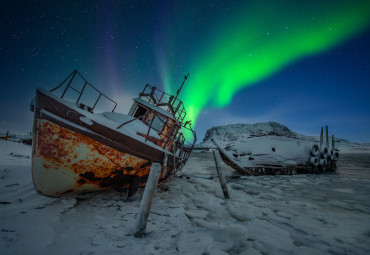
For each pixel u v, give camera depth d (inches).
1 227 85.6
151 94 266.4
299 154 417.7
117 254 77.2
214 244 92.7
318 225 130.8
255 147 430.9
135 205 139.7
